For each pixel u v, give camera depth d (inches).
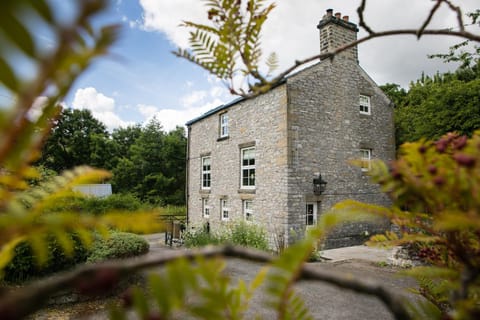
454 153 25.8
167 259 16.4
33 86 8.8
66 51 8.3
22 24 7.7
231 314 19.3
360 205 28.0
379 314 169.5
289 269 16.1
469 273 24.6
